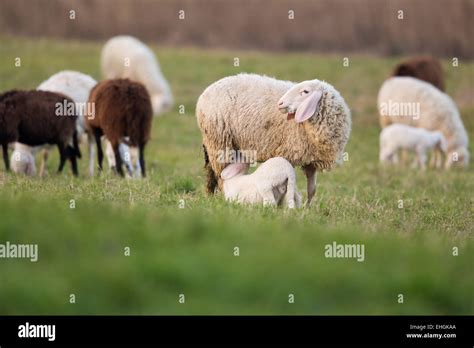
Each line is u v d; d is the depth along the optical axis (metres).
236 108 14.38
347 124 14.05
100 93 18.73
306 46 50.03
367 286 8.87
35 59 41.00
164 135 30.66
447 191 20.28
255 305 8.30
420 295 8.80
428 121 27.89
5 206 10.74
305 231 10.91
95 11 50.81
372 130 33.19
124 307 8.12
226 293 8.51
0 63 39.78
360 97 38.06
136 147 18.62
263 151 14.46
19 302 7.99
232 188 14.34
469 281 9.20
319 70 41.97
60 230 9.91
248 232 10.36
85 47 45.28
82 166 22.53
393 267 9.52
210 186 15.37
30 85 36.16
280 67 42.19
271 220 11.71
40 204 11.17
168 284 8.60
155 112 31.66
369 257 9.92
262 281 8.70
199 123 14.92
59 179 17.38
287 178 13.83
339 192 18.42
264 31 50.84
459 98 38.66
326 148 13.98
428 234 12.32
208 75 41.12
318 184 19.73
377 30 49.81
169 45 49.81
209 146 14.84
